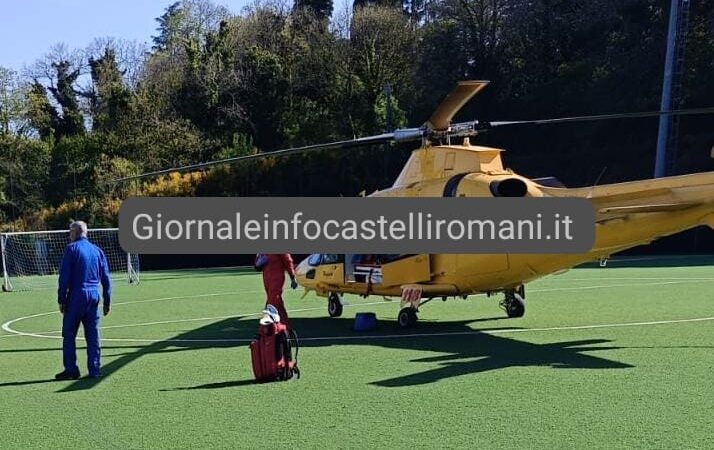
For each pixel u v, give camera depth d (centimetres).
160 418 772
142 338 1392
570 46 4981
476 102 4909
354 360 1075
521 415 734
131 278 3042
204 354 1180
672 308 1570
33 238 3659
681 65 3606
